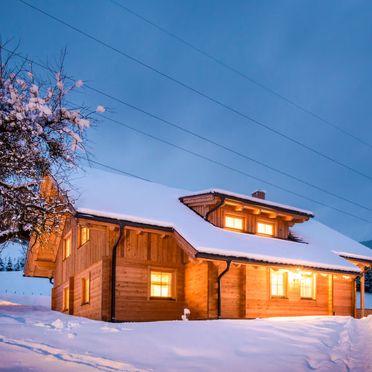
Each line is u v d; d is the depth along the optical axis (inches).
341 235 1072.2
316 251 850.8
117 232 663.8
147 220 662.5
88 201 650.8
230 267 711.7
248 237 767.1
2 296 1284.4
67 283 814.5
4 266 2249.0
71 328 433.4
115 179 825.5
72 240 809.5
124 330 431.8
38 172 435.2
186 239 650.8
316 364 326.0
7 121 374.9
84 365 281.0
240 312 704.4
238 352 355.9
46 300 1278.3
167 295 708.0
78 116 404.8
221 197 749.9
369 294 1939.0
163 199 802.8
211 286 676.1
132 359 321.7
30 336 379.9
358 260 948.6
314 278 822.5
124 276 661.3
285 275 780.6
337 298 862.5
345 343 394.3
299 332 439.2
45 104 394.3
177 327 455.8
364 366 317.7
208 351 356.2
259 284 740.7
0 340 351.6
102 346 356.8
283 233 869.2
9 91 387.5
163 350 354.9
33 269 962.7
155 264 694.5
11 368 255.8
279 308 754.2
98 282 664.4
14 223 483.2
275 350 364.2
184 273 724.7
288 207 832.9
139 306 665.6
